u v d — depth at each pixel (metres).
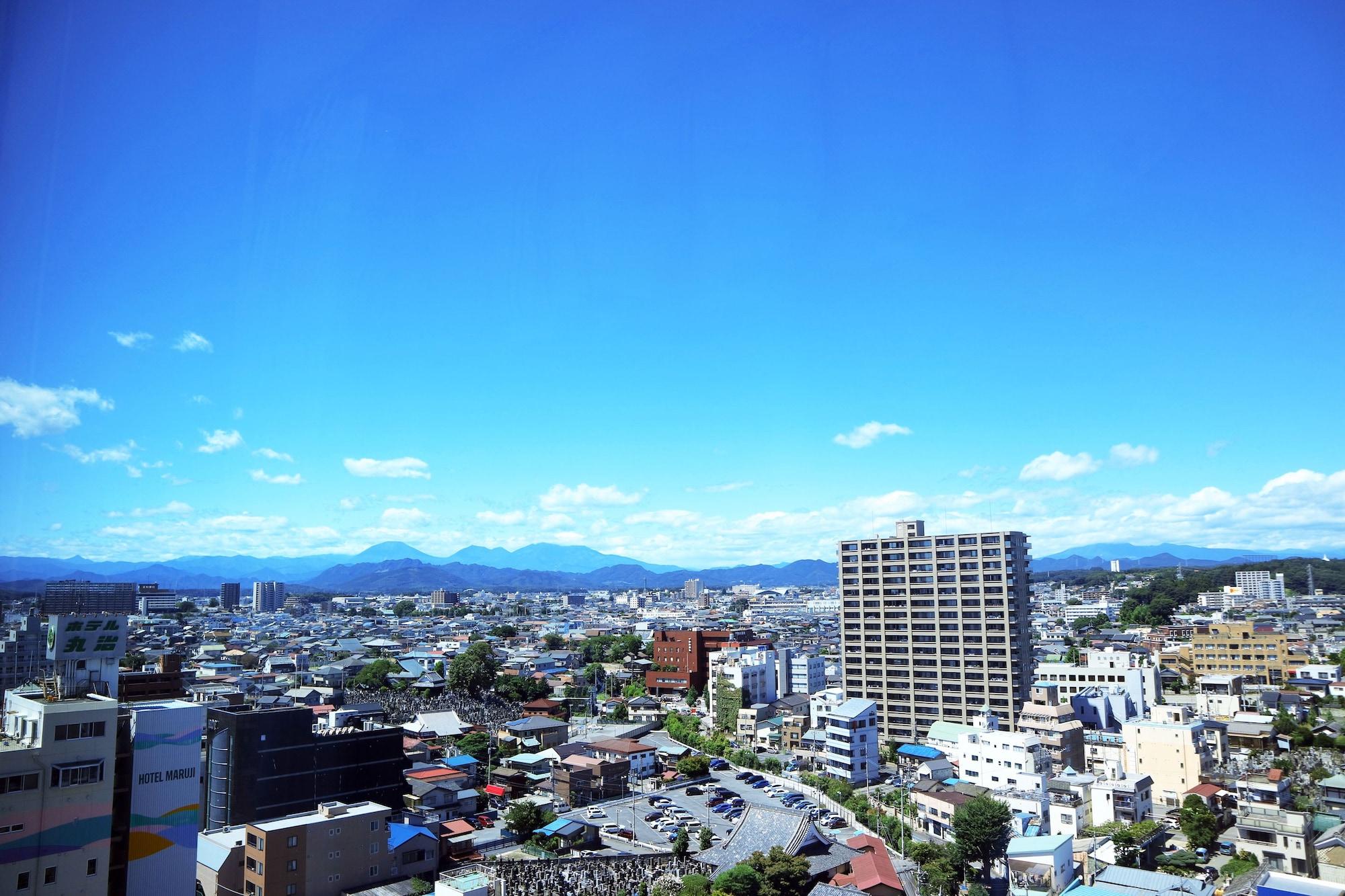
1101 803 77.81
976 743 92.56
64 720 42.78
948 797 81.00
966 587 120.69
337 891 63.12
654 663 188.62
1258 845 57.59
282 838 61.38
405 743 107.25
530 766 109.25
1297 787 74.25
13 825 40.88
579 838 78.81
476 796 89.25
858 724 103.88
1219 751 94.31
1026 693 118.00
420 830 69.56
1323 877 54.09
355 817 65.06
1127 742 91.00
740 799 96.50
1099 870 61.78
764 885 58.66
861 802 87.75
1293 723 101.31
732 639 181.62
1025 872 61.34
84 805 43.03
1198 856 62.41
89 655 47.53
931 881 63.75
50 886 41.59
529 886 62.62
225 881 62.03
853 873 62.28
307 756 79.88
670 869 66.06
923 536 124.44
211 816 76.25
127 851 47.38
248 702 119.94
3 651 45.81
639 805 93.50
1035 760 87.44
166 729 49.25
